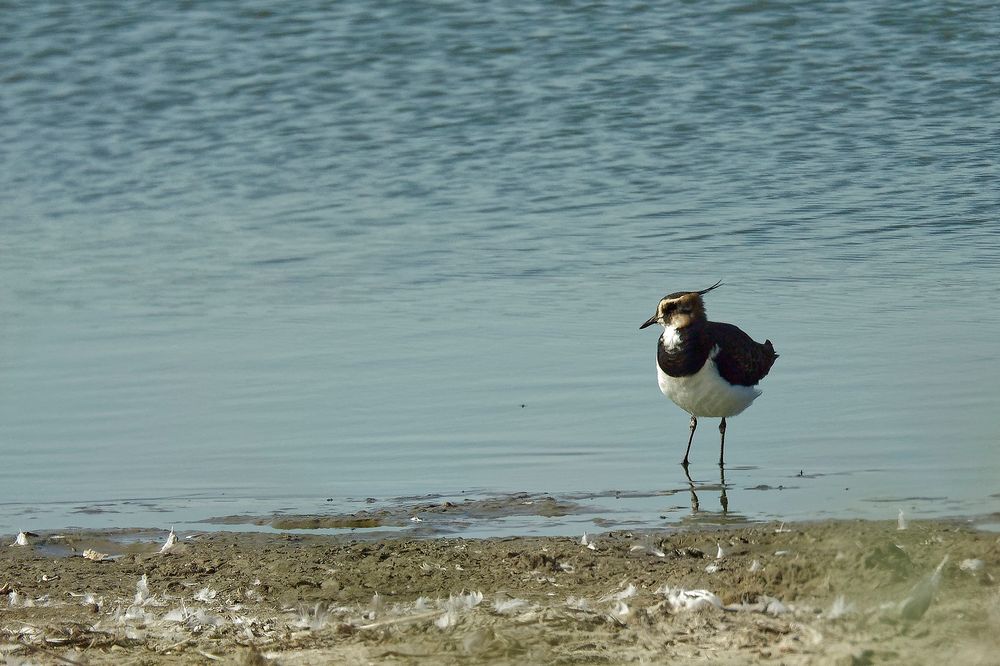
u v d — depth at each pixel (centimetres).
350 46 3353
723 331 1424
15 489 1389
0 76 3216
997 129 2816
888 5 3516
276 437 1520
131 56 3316
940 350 1712
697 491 1329
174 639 945
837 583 969
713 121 2919
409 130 2919
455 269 2125
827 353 1719
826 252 2150
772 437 1479
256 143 2880
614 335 1822
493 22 3478
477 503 1308
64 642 942
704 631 911
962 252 2133
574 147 2800
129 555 1178
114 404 1638
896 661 838
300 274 2130
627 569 1079
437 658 886
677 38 3372
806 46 3306
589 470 1408
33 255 2252
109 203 2552
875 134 2809
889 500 1260
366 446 1488
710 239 2233
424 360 1752
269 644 927
